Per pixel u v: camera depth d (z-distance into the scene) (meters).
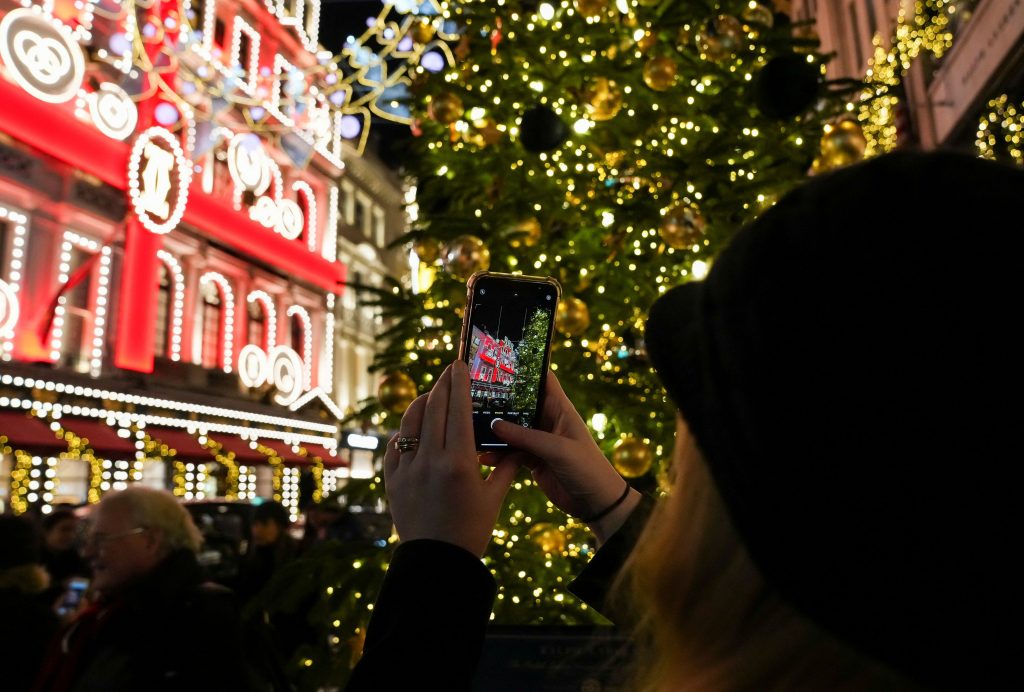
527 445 1.07
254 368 22.08
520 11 3.79
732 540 0.53
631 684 0.65
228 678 2.48
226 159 21.69
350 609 3.22
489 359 1.34
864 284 0.45
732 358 0.49
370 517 7.48
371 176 30.50
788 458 0.45
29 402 14.38
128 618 2.51
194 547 2.67
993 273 0.43
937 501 0.41
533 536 3.04
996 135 7.36
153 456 16.81
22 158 15.33
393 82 8.38
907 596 0.42
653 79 3.20
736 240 0.55
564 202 3.69
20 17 14.84
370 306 3.54
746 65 3.60
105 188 17.08
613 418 3.37
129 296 17.42
